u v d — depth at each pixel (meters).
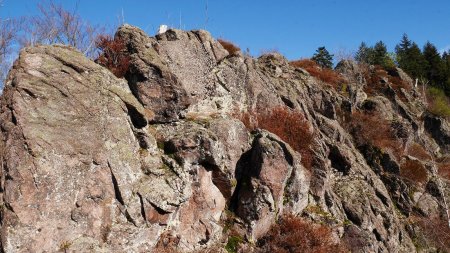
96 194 11.49
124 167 12.23
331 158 21.55
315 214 17.17
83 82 12.55
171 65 17.34
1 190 10.35
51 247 10.39
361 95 30.89
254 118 18.80
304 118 20.55
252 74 20.50
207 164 14.34
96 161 11.73
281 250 13.97
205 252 13.10
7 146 10.61
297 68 27.58
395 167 24.08
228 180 14.72
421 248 21.11
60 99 11.80
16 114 10.91
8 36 29.80
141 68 15.11
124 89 13.91
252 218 14.45
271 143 15.41
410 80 42.28
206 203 13.93
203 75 18.48
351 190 20.12
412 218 22.83
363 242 17.23
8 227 9.90
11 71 11.85
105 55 16.62
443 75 64.12
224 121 15.80
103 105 12.64
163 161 13.48
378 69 42.31
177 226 12.98
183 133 14.36
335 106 26.56
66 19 28.39
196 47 19.08
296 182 16.39
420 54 68.88
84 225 11.09
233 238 14.11
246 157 15.84
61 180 10.95
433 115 37.66
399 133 28.00
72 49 13.31
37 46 12.51
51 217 10.57
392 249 19.28
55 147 11.08
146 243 12.05
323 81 29.94
